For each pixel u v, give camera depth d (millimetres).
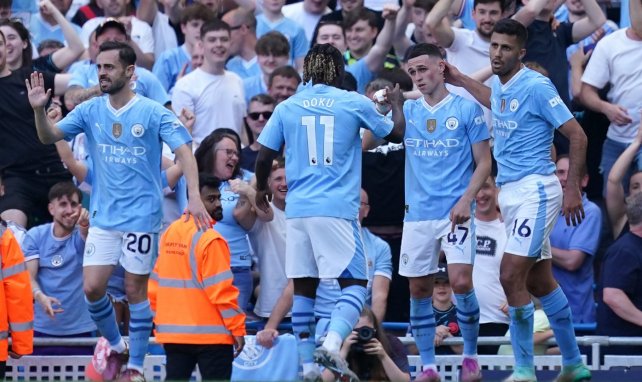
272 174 29703
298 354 26781
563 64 33094
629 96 33469
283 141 24359
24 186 31797
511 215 24359
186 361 24688
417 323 25812
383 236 30953
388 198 30812
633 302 28859
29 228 31750
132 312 25438
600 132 34125
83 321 29531
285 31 37438
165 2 38750
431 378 25719
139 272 25219
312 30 38656
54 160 32125
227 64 36656
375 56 34312
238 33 36750
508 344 27531
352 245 23531
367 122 23672
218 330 24484
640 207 28859
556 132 32906
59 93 32375
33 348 28109
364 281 23703
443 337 27891
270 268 29672
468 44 32219
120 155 25078
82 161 30562
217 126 33688
